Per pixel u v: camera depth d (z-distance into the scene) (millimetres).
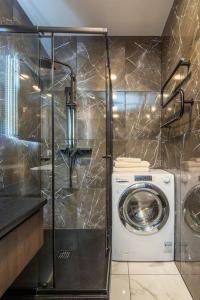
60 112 3104
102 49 3279
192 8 2020
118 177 2645
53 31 2012
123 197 2623
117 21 3000
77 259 2361
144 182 2621
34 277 1844
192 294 1971
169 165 2879
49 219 2176
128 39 3346
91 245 2736
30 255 1403
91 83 3312
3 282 1069
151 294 2020
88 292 1796
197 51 1894
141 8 2740
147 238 2609
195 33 1942
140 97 3357
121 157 3201
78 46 3295
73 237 2982
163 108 3189
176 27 2541
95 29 1994
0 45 2102
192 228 1997
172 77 2672
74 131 3246
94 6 2705
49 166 2693
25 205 1481
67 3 2650
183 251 2262
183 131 2275
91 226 3297
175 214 2592
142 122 3361
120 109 3365
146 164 2891
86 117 3312
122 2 2641
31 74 2631
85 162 3305
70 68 3230
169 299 1955
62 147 3154
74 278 1972
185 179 2191
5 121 2219
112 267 2486
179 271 2387
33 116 2750
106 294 1792
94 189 3311
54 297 1771
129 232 2615
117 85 3354
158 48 3336
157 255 2604
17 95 2441
